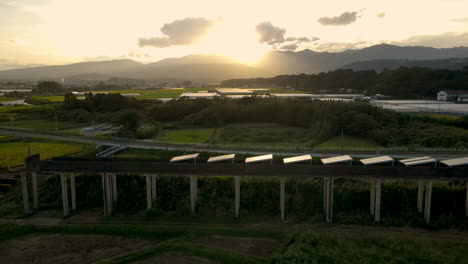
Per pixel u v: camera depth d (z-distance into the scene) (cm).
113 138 8419
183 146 7319
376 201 4178
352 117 9381
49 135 9050
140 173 4562
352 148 7125
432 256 3384
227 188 4941
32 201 5091
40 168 4719
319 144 7981
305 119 10694
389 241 3725
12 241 3962
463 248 3528
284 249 3622
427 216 4091
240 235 3969
